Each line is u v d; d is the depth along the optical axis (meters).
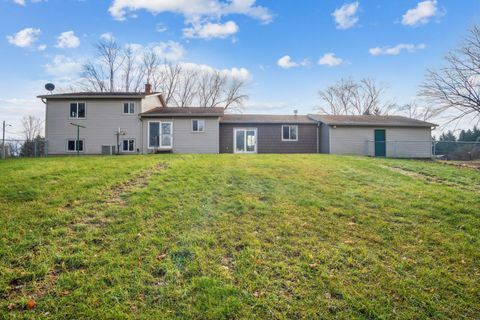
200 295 3.16
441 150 19.62
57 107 20.75
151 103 22.92
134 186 6.74
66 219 4.76
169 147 20.72
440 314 3.05
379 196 6.60
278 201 6.11
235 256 3.96
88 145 20.72
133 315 2.86
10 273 3.38
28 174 7.37
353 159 12.67
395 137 21.45
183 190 6.54
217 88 41.19
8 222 4.55
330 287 3.38
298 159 12.13
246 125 22.09
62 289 3.19
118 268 3.56
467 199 6.38
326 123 21.17
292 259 3.91
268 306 3.04
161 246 4.11
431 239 4.57
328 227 4.93
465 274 3.71
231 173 8.59
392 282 3.50
